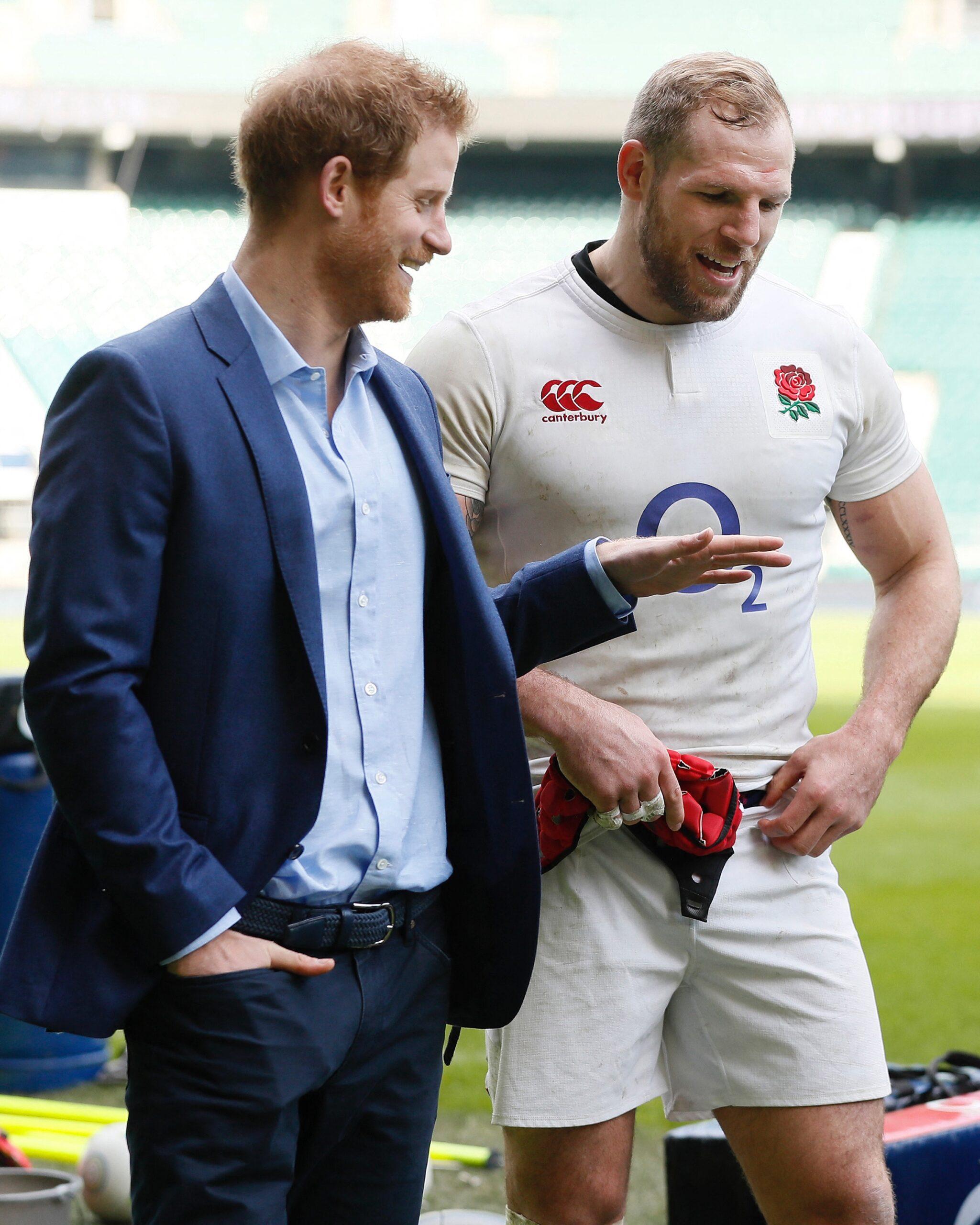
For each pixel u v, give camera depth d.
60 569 2.86
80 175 52.28
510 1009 3.54
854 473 4.64
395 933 3.25
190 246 51.53
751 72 3.99
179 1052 2.95
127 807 2.82
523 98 52.09
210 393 3.01
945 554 4.73
